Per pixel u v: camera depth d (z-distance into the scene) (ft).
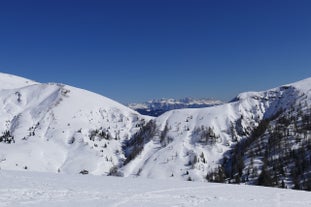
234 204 108.27
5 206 82.79
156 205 97.04
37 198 95.91
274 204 112.78
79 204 90.84
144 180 175.63
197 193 130.31
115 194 112.37
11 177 145.07
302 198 131.03
